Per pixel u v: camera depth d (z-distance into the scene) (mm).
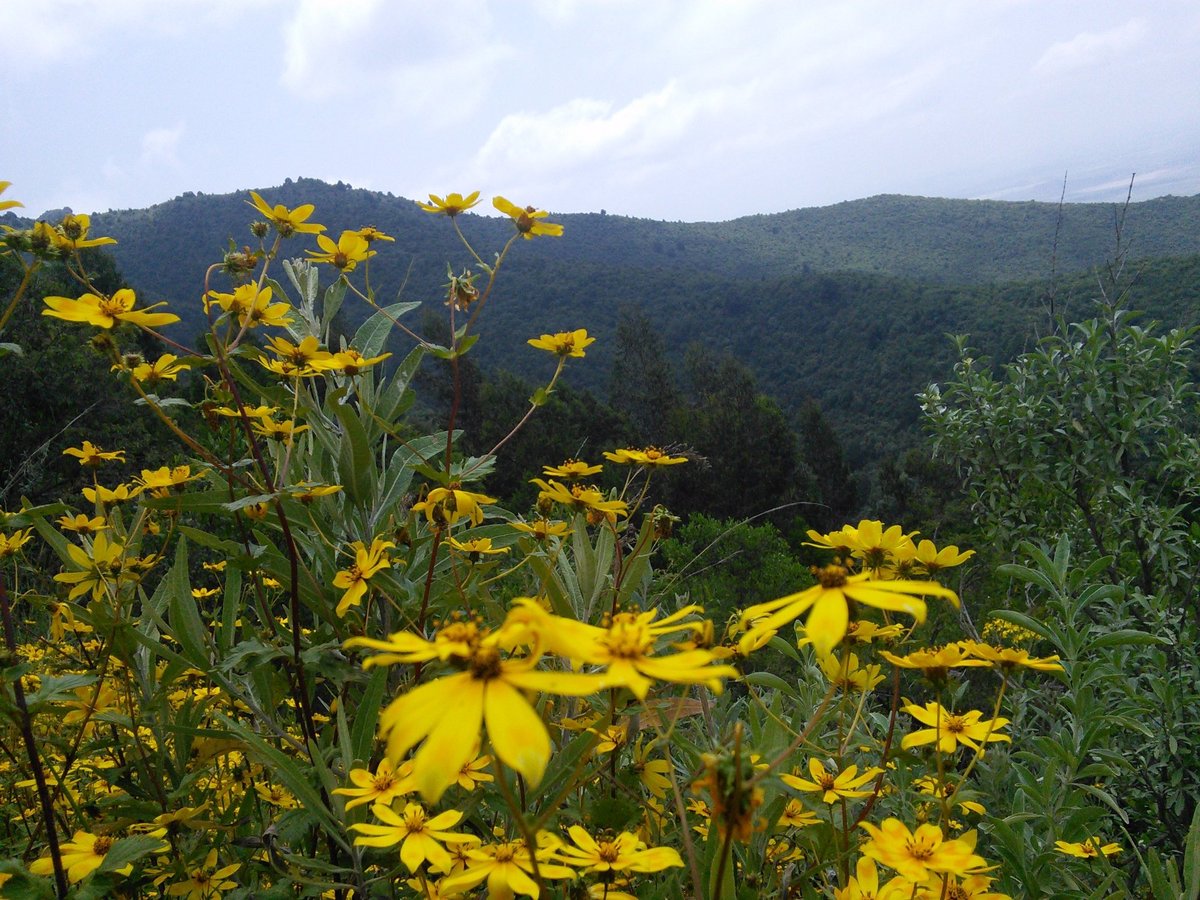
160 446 10469
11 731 2016
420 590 2049
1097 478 4879
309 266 2672
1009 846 1851
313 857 1766
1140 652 3588
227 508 1839
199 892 1634
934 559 1540
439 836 1274
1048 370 5191
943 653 1325
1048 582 2727
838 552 1554
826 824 1630
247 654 1746
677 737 1411
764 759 1422
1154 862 1604
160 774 1877
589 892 1219
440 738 732
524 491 23328
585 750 1276
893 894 1312
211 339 1883
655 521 2166
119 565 1888
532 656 831
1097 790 2176
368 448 2158
